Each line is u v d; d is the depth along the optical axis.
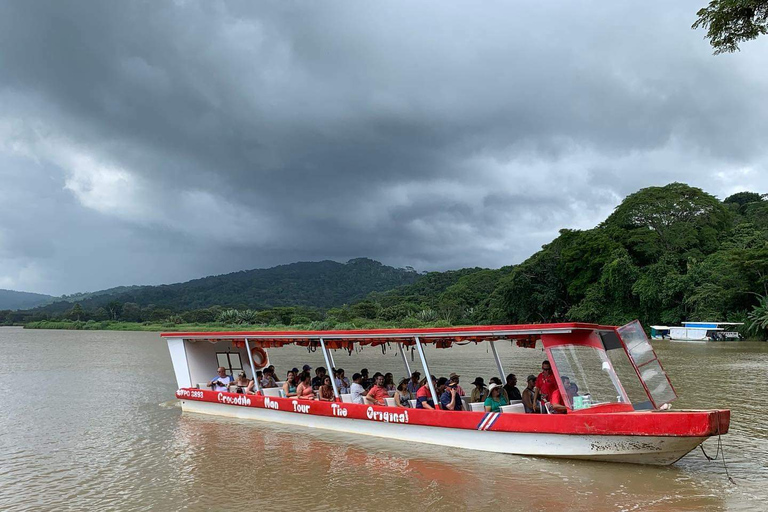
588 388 12.10
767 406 19.02
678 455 10.91
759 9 14.02
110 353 53.41
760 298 56.81
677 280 67.44
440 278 191.25
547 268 88.62
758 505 9.34
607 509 9.23
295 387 17.83
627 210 82.75
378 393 15.20
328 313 131.00
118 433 16.61
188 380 20.19
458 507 9.52
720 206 80.19
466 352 50.75
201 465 12.66
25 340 82.19
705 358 37.94
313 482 11.12
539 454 12.00
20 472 12.62
